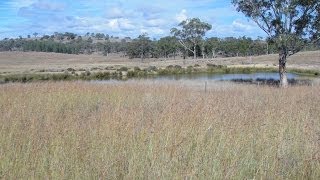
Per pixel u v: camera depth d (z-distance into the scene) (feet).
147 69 249.34
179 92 58.75
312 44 114.01
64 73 220.64
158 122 29.45
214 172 19.61
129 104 43.86
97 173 19.42
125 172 19.74
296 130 27.68
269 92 60.18
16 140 24.76
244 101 44.65
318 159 21.18
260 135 26.32
